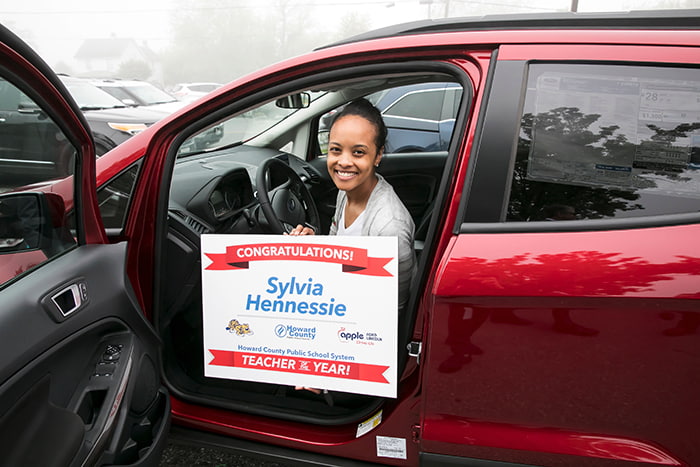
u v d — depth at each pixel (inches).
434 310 46.7
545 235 45.0
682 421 42.8
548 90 46.5
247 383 69.2
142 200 61.9
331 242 52.0
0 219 41.4
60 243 49.6
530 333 44.6
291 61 56.7
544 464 47.4
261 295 55.5
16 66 39.5
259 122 119.0
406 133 136.6
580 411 45.2
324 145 123.4
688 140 43.3
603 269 42.4
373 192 57.4
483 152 47.5
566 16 48.6
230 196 77.9
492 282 44.6
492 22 50.3
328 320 53.7
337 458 57.5
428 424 50.1
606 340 42.8
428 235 50.4
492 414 47.8
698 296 40.1
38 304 41.5
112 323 49.8
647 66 44.4
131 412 50.7
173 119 61.6
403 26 54.4
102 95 259.8
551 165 46.1
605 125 45.1
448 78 91.7
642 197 44.0
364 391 54.0
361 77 54.3
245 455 61.0
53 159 47.4
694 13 45.7
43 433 38.6
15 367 37.2
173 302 68.3
